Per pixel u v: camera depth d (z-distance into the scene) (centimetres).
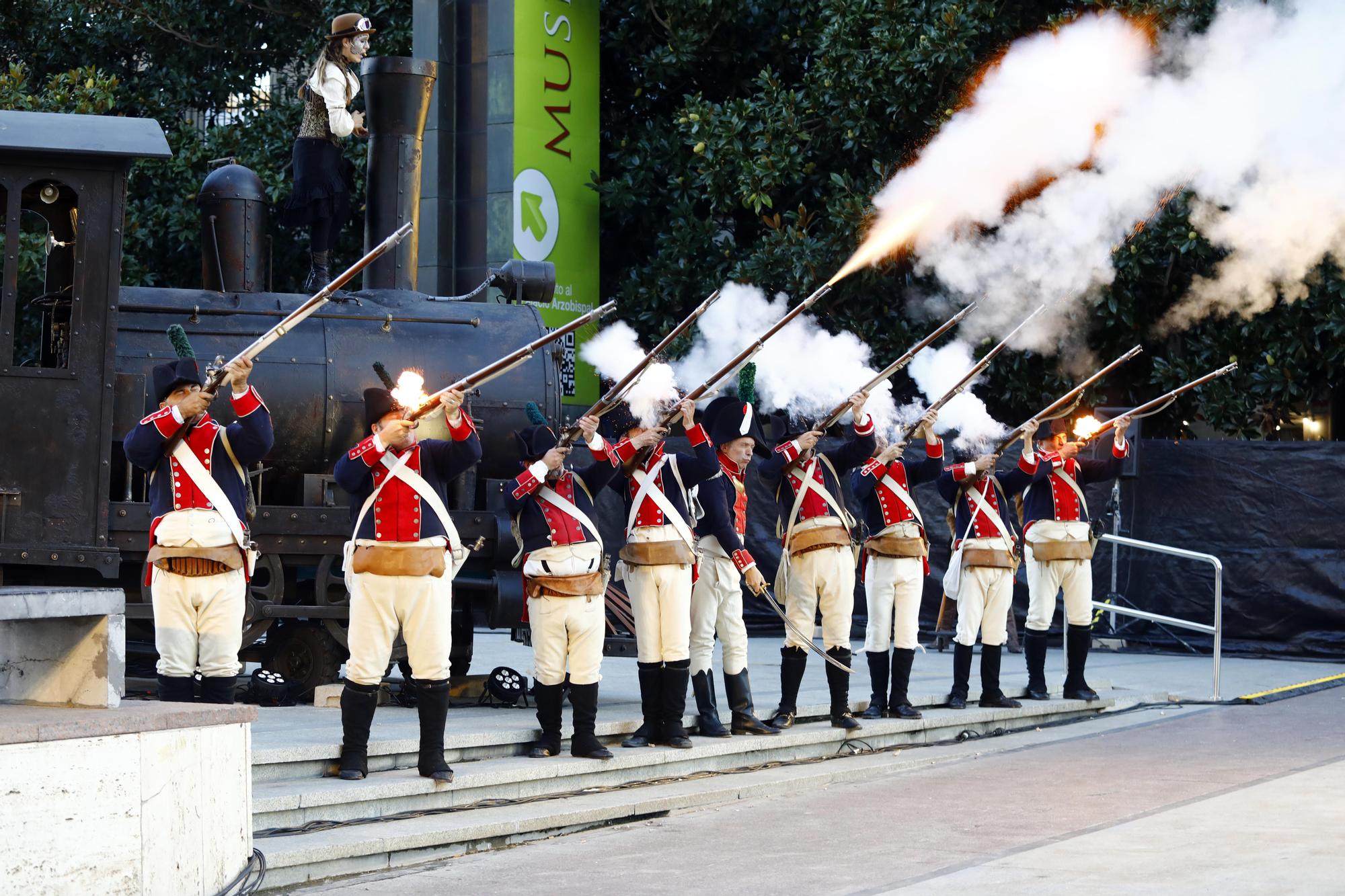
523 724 1947
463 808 1641
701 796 1764
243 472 1708
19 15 5000
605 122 4475
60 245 2180
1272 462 3438
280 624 2250
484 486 2350
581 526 1836
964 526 2447
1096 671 3056
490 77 3919
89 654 1219
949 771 1992
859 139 3934
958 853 1452
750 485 3859
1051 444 2691
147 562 1708
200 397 1594
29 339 3825
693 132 4025
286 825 1486
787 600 2133
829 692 2441
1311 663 3303
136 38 5072
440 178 3972
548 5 3962
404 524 1634
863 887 1312
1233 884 1265
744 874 1391
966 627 2416
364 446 1634
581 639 1819
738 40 4331
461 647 2348
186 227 4472
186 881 1200
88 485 2027
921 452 3697
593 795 1741
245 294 2339
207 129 4825
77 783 1111
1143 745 2178
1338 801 1667
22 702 1250
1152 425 4075
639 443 1936
